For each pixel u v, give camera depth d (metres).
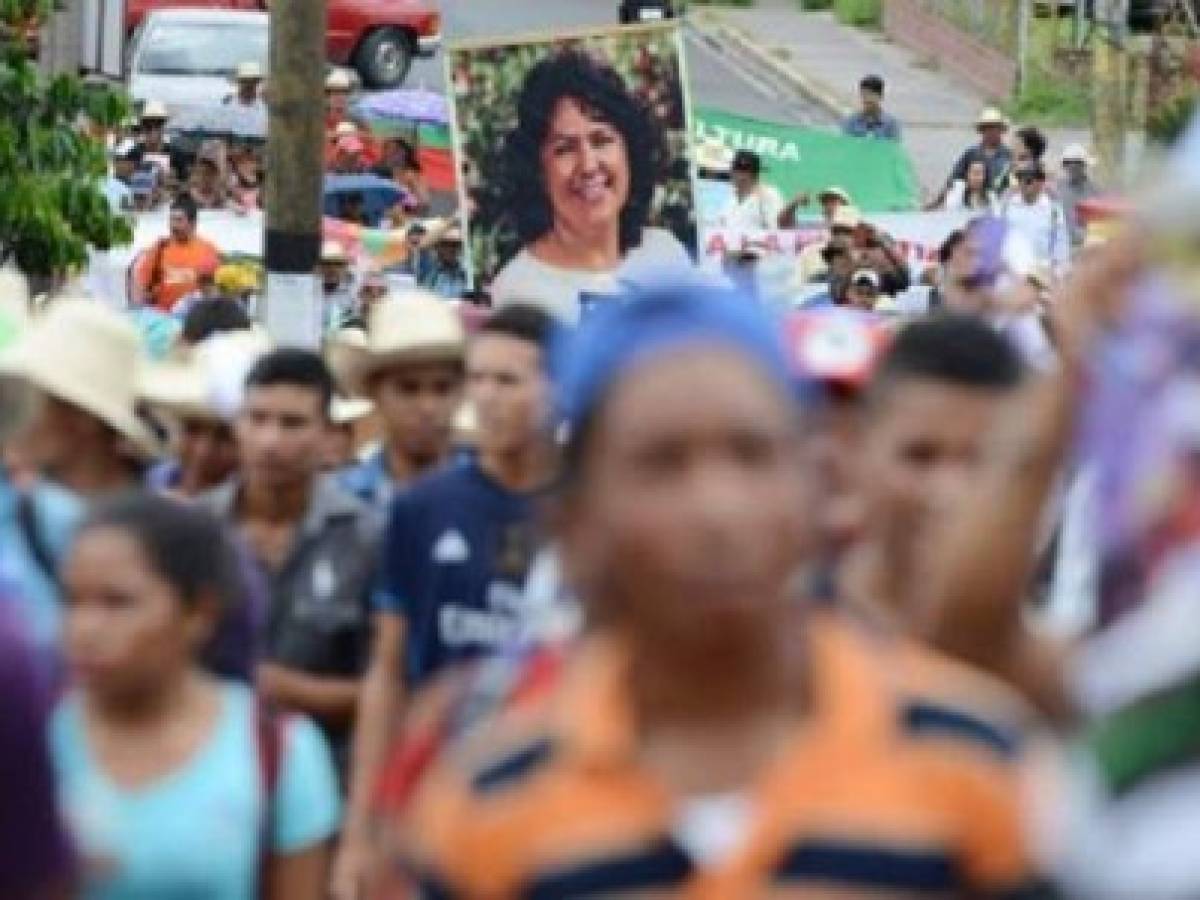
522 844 7.32
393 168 57.97
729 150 53.25
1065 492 10.22
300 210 30.16
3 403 15.15
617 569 7.34
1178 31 58.66
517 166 32.81
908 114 78.62
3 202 34.50
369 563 15.74
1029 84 77.56
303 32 30.08
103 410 16.20
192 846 11.84
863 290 39.41
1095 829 5.61
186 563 11.90
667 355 7.34
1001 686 9.19
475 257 32.81
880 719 7.28
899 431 10.66
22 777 8.56
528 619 10.16
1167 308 5.91
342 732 15.80
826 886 7.17
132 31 70.69
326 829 12.18
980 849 7.21
